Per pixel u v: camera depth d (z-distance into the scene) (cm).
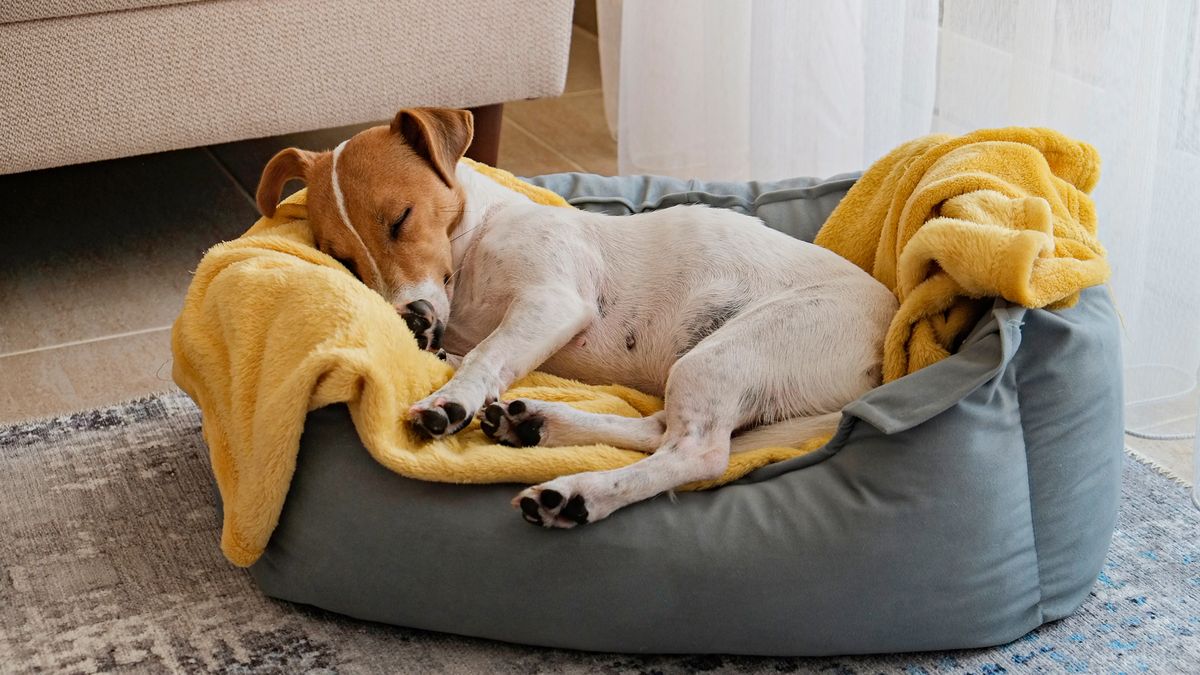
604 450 163
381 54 223
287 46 218
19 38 206
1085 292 166
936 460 156
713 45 235
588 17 327
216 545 172
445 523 158
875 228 186
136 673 158
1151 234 190
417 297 173
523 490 161
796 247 178
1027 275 159
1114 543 173
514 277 176
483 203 182
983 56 201
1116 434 164
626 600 156
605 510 157
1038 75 193
